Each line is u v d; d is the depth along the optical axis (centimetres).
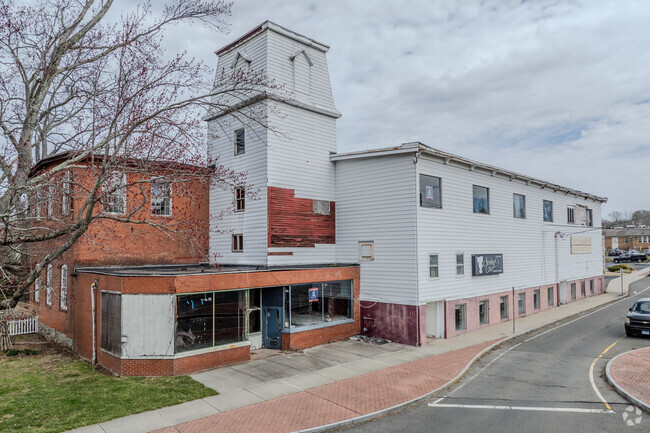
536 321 2498
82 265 1845
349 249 2144
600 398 1219
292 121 2058
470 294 2208
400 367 1535
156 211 2092
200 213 2228
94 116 1530
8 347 1859
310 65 2188
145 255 2027
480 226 2311
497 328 2286
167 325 1430
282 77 2036
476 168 2291
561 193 3234
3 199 1362
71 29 1445
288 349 1770
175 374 1423
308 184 2100
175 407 1146
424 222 1930
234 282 1602
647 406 1113
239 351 1592
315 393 1259
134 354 1426
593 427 1014
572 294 3347
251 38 2098
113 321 1481
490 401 1211
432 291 1956
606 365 1535
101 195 1345
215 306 1557
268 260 1908
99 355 1565
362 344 1900
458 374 1445
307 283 1869
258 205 1977
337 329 1969
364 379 1395
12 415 1087
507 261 2530
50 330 2077
